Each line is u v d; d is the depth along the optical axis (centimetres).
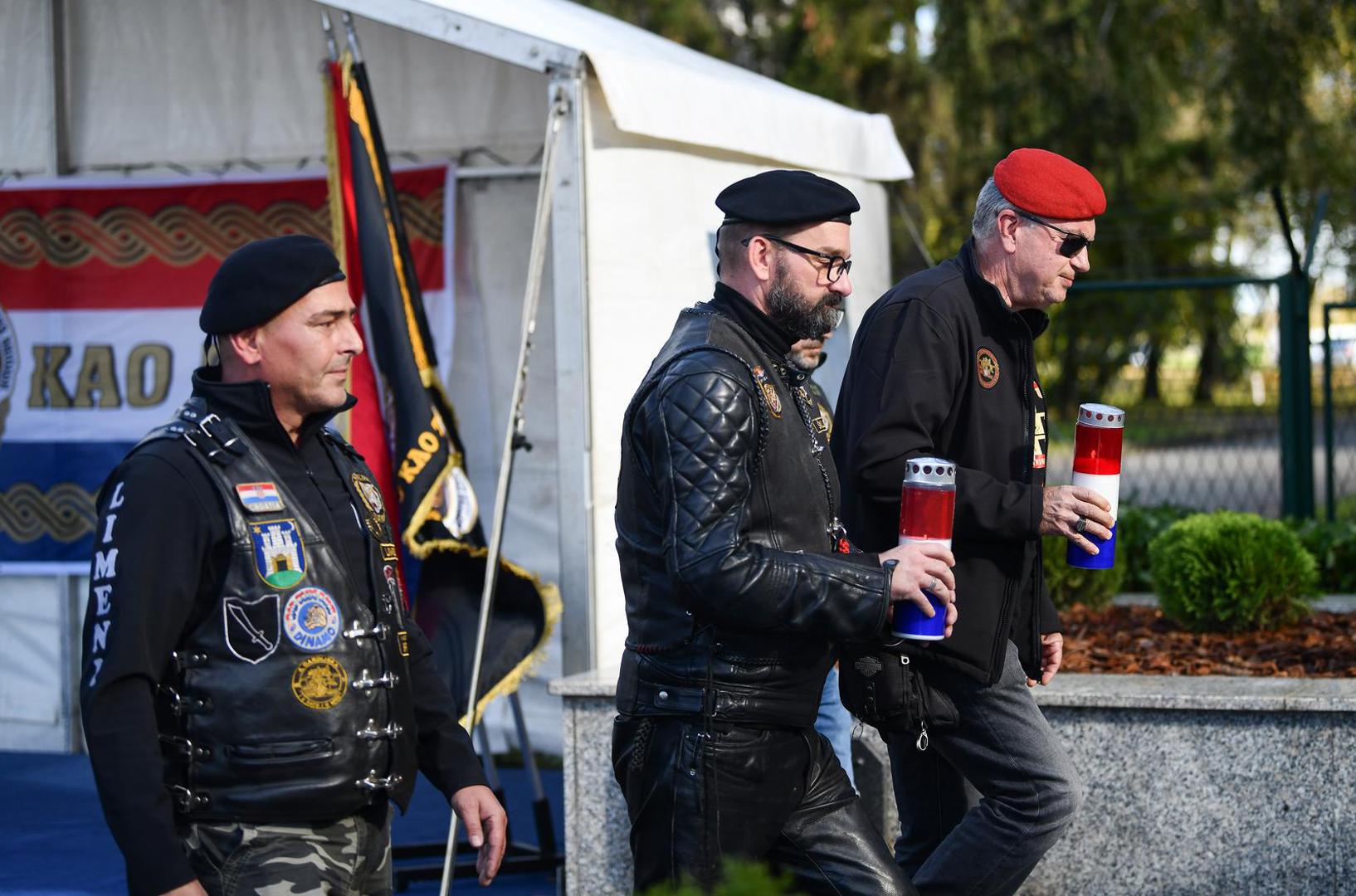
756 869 190
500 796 617
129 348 799
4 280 804
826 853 346
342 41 790
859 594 323
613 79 579
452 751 323
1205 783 494
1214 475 1438
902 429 387
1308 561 680
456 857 621
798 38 2261
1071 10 1938
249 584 280
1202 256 2030
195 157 809
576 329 583
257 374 294
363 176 602
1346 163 1759
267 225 786
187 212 793
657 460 327
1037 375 418
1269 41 1712
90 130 819
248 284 290
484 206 780
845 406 406
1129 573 898
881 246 858
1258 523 688
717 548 316
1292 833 485
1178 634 686
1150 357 1442
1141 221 1873
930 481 340
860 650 398
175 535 273
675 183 640
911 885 351
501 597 581
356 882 290
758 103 705
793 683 339
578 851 519
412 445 584
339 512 301
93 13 813
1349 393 1152
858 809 355
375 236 599
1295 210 1622
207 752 276
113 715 265
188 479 278
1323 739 481
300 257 292
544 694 798
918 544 341
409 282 605
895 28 2230
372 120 610
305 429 303
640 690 346
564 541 586
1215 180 2095
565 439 586
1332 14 1714
